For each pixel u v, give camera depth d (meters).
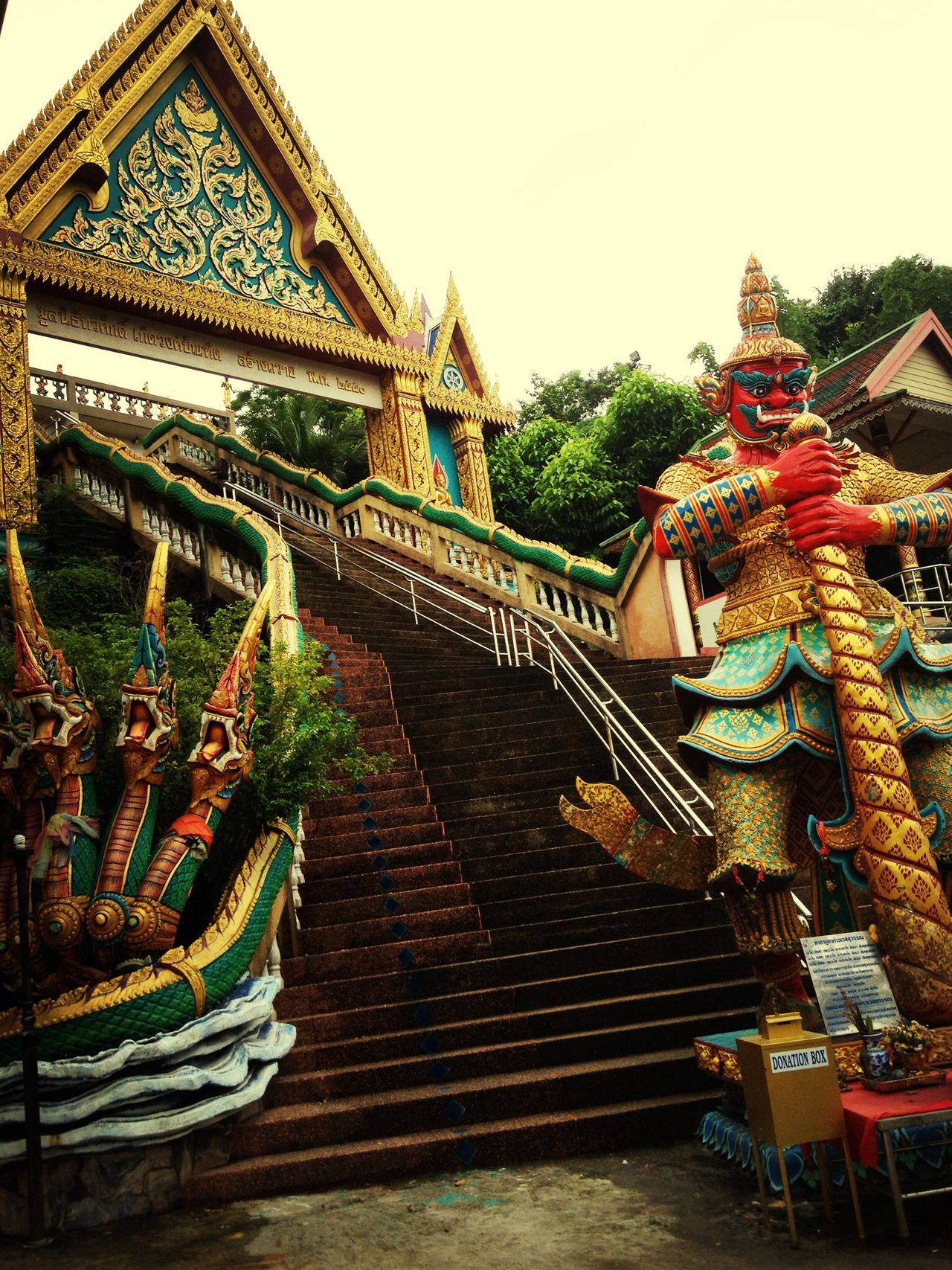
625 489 26.44
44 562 13.88
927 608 14.76
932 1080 4.56
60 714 5.82
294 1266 4.40
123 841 5.82
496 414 23.52
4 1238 5.02
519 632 13.92
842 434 15.65
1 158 15.91
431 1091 5.95
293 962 7.20
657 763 9.68
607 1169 5.35
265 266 19.53
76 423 22.59
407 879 8.14
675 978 6.85
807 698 5.40
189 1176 5.40
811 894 5.94
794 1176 4.70
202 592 13.52
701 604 14.91
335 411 30.66
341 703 10.68
